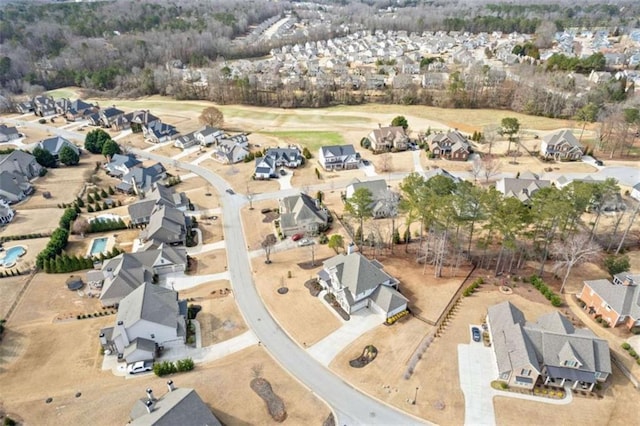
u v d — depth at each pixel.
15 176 108.94
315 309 67.12
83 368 57.03
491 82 173.38
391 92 181.38
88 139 135.75
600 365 51.94
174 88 198.00
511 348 53.88
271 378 55.03
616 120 120.06
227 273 77.00
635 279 65.38
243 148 130.38
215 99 190.12
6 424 48.72
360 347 59.47
